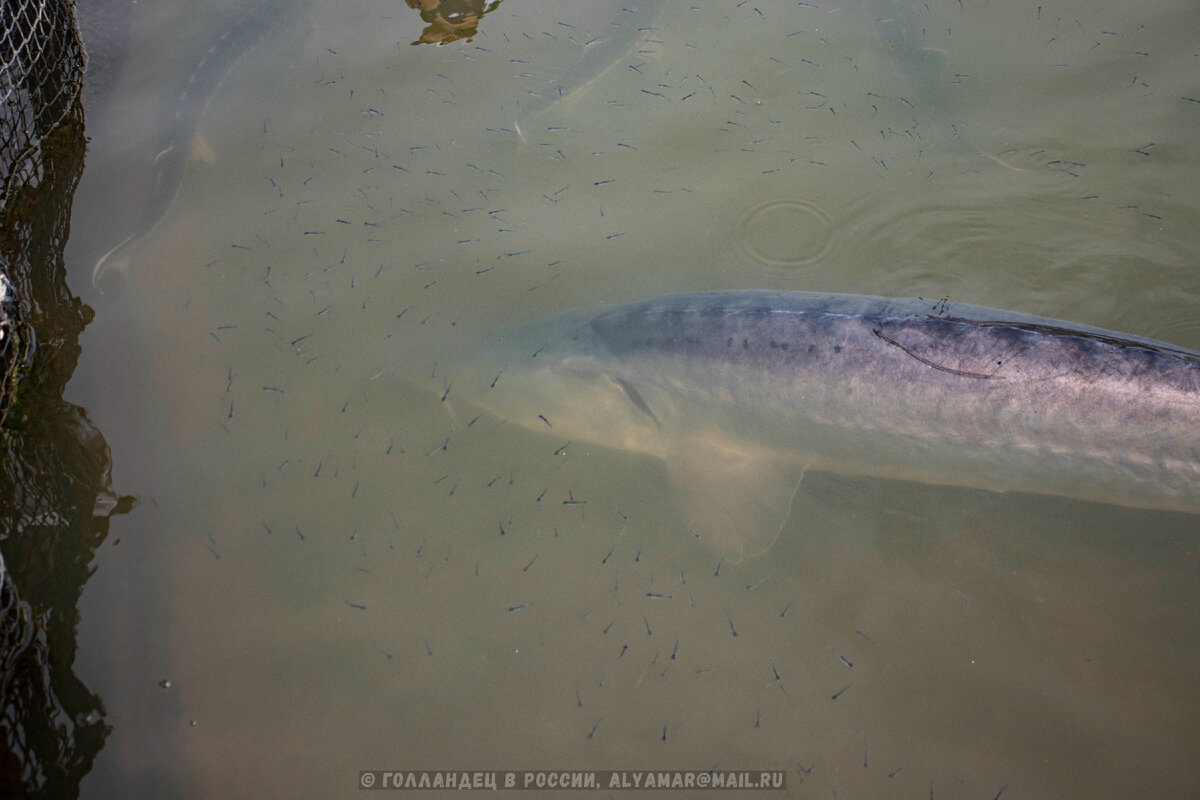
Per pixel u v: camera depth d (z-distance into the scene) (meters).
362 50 2.71
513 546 1.88
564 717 1.72
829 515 1.90
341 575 1.85
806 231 2.26
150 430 2.00
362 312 2.14
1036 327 1.79
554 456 1.99
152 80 2.71
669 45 2.67
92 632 1.79
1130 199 2.28
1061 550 1.83
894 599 1.80
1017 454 1.78
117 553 1.87
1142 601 1.77
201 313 2.16
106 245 2.29
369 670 1.77
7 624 1.69
